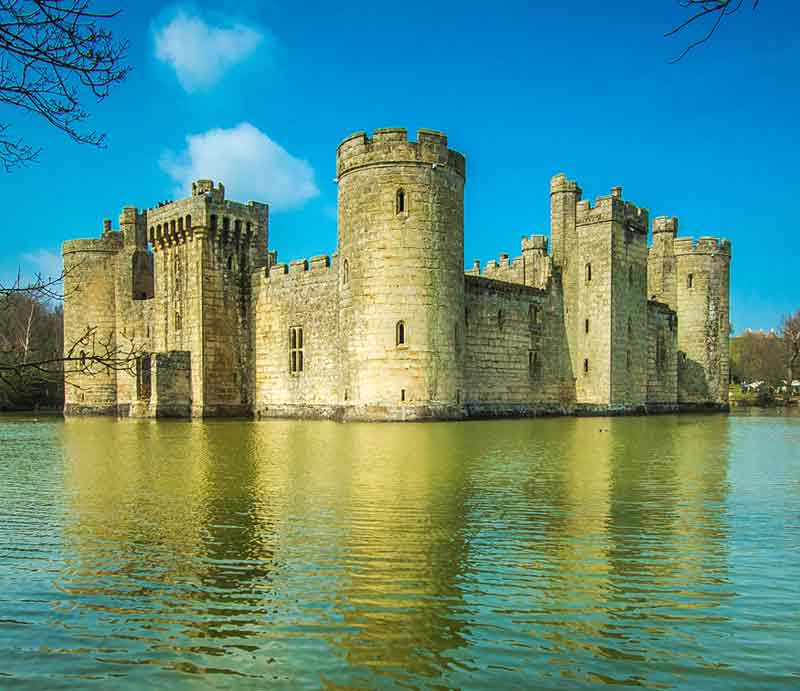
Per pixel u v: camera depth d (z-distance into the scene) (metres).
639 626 7.79
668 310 61.69
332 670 6.80
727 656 7.05
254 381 52.53
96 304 59.31
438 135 40.31
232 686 6.51
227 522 12.67
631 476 18.23
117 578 9.53
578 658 7.01
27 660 7.04
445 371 40.16
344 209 41.66
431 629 7.71
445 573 9.63
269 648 7.28
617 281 52.69
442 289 40.16
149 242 54.38
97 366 57.38
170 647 7.34
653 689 6.39
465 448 25.30
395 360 39.25
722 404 66.25
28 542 11.36
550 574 9.60
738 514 13.38
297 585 9.18
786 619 8.00
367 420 39.38
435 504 14.20
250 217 52.81
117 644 7.43
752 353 121.38
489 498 14.83
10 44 7.53
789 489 16.31
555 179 54.41
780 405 89.50
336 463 20.78
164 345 53.47
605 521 12.76
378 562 10.16
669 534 11.79
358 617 8.09
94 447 27.02
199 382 50.12
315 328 48.03
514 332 49.62
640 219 55.62
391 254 39.44
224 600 8.65
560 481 17.23
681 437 32.03
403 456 22.66
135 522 12.73
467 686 6.46
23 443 29.28
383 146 39.69
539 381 51.47
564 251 53.94
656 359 59.88
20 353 13.11
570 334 53.84
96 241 59.34
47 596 8.85
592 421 45.38
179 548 10.96
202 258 50.19
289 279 49.97
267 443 27.81
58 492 15.91
